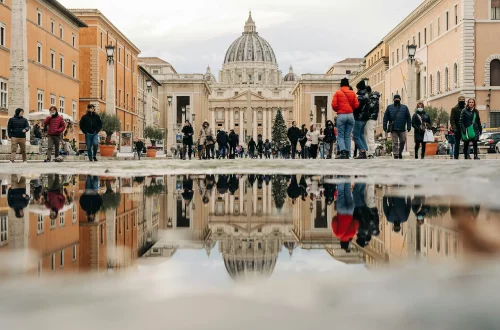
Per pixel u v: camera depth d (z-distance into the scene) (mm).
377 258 1713
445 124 48000
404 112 19344
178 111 120500
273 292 1254
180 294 1250
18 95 27406
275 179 7441
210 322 1042
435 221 2846
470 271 1454
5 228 2684
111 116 40594
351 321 1036
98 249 2053
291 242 2270
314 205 3947
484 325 1009
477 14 47688
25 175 8719
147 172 9852
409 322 1029
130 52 73438
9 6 37000
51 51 45812
